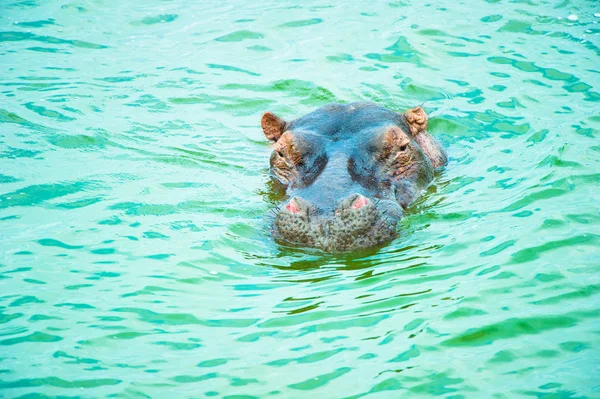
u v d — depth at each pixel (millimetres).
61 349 7809
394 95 14625
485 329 7914
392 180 10914
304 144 11148
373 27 17391
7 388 7199
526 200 10703
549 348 7555
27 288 8945
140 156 12672
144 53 16609
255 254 9750
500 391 7000
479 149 12695
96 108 14375
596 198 10539
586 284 8578
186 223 10562
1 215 10742
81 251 9805
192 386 7266
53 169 12156
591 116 13219
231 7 18859
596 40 16172
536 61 15461
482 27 17062
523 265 9062
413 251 9586
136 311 8500
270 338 7984
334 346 7793
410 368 7391
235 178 11953
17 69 15797
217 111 14414
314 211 9789
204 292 8906
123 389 7207
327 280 9039
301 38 17062
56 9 18812
